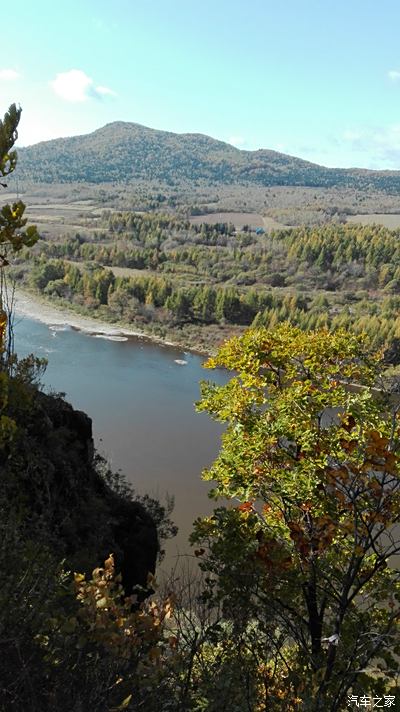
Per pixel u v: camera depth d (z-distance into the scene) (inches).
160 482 1327.5
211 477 424.2
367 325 2696.9
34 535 281.3
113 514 498.6
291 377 443.2
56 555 289.9
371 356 434.6
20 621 165.9
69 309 3265.3
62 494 421.1
